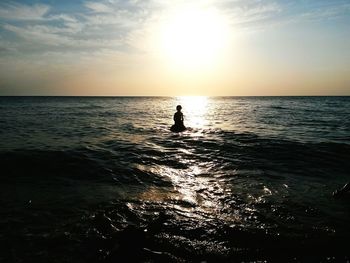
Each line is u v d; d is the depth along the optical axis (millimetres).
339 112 41281
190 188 8562
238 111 47906
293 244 5496
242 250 5312
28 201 7441
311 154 12430
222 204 7352
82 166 10562
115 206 7129
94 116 35906
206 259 5059
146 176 9703
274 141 15000
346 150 12914
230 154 12680
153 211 6914
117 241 5504
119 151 13117
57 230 5953
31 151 12305
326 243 5516
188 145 14633
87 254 5172
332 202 7469
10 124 24625
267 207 7152
